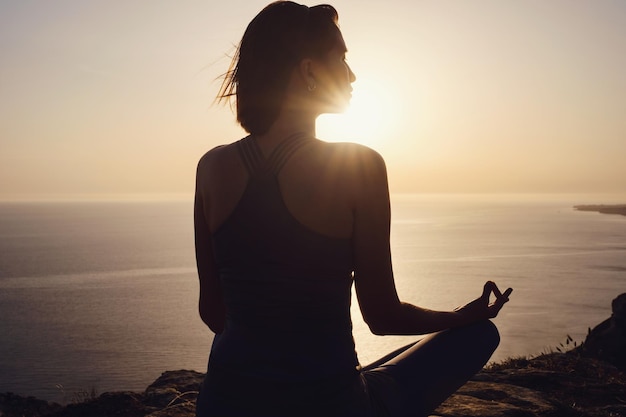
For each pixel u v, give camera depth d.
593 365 6.08
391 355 2.31
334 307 1.84
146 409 4.26
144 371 115.25
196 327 161.75
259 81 1.86
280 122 1.89
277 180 1.83
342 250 1.84
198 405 1.96
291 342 1.81
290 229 1.80
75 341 145.75
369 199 1.83
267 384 1.80
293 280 1.80
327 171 1.82
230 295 1.91
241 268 1.85
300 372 1.79
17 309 193.75
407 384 2.10
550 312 156.38
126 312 185.75
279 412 1.79
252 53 1.88
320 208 1.80
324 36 1.89
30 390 99.12
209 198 1.96
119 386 101.88
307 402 1.79
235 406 1.83
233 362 1.86
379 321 1.97
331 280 1.83
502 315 152.00
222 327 2.33
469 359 2.18
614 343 18.95
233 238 1.86
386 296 1.91
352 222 1.84
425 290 197.12
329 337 1.84
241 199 1.85
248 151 1.90
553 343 114.06
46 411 6.87
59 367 119.06
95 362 123.81
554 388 4.58
